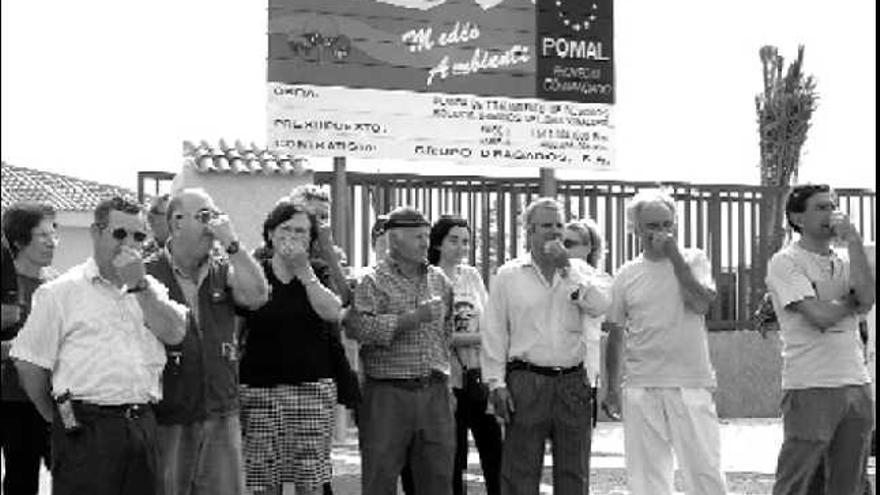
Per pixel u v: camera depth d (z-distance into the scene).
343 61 16.92
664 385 9.42
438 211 18.02
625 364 9.64
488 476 10.67
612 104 18.28
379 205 17.69
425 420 9.25
